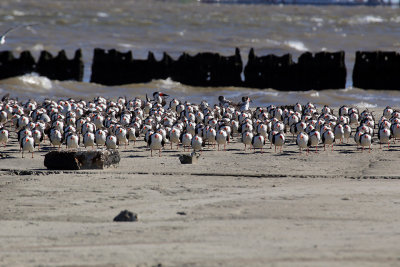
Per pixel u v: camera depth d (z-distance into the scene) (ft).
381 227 62.18
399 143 132.77
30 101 177.58
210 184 90.74
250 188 87.04
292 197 78.79
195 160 111.34
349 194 80.48
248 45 417.49
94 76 285.23
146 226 64.59
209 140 129.59
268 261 48.83
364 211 70.23
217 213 70.69
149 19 640.58
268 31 540.52
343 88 280.31
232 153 121.70
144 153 122.31
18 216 71.67
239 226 63.57
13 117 155.33
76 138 124.06
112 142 122.72
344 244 54.49
